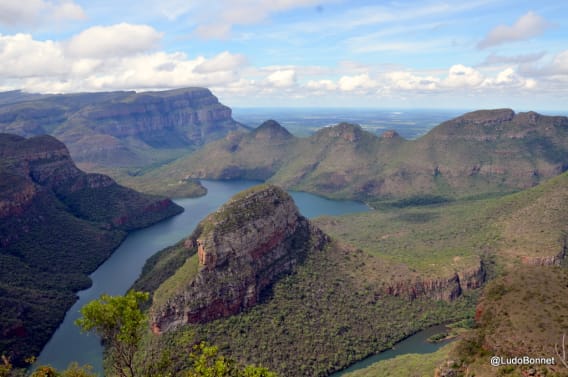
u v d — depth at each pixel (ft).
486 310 286.87
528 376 219.61
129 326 181.68
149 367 247.50
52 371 206.90
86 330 181.27
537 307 268.00
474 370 241.76
